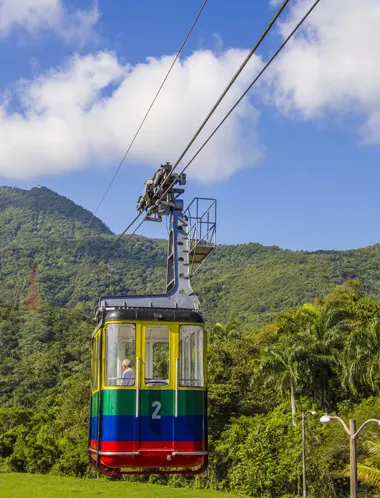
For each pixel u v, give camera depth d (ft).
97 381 57.67
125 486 191.83
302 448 152.35
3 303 591.37
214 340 234.38
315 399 176.65
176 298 64.44
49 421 261.24
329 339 177.78
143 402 54.39
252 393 205.36
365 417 144.97
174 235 68.64
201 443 55.01
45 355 451.53
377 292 588.91
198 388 55.52
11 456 240.73
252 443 171.94
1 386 414.82
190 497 163.53
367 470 118.52
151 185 72.74
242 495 166.09
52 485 193.36
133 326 55.36
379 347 165.37
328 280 636.48
